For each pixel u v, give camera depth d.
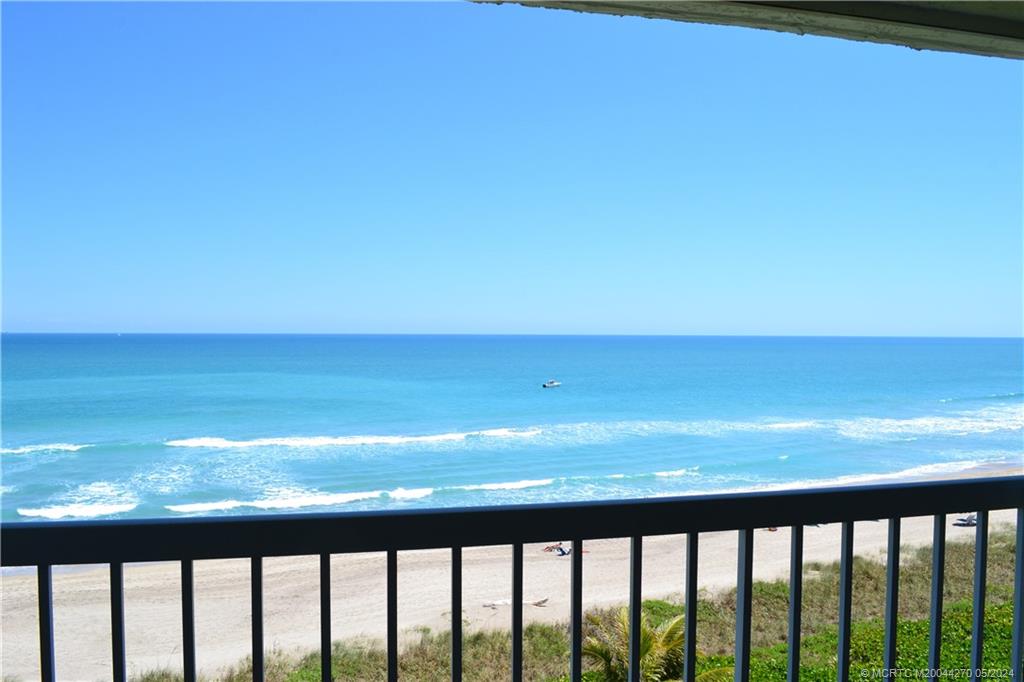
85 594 12.05
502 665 8.93
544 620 10.92
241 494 22.89
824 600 9.90
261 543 1.18
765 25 1.75
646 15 1.70
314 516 1.19
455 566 1.23
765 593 11.29
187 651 1.17
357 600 12.00
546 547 15.41
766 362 74.75
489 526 1.23
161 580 12.63
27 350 79.44
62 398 42.22
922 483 1.43
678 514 1.30
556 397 47.16
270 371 60.84
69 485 23.55
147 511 20.69
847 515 1.39
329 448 30.34
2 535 1.13
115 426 34.53
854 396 48.91
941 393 50.84
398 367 66.56
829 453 29.67
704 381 56.62
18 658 9.42
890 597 1.44
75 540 1.15
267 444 30.97
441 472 26.53
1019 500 1.50
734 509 1.32
